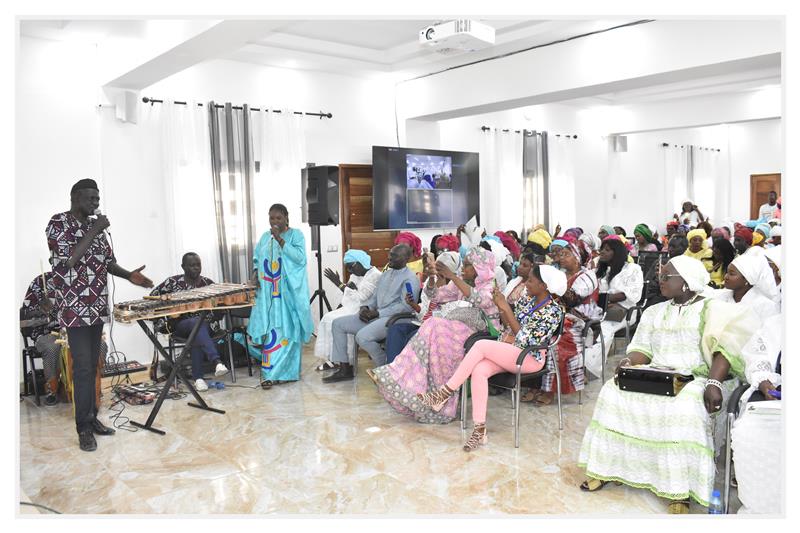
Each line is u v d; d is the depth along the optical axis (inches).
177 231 258.1
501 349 149.9
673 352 127.1
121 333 247.3
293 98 300.4
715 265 217.9
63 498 127.7
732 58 203.9
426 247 347.9
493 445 152.4
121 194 247.6
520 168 394.9
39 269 229.0
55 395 197.6
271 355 209.3
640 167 505.4
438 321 168.2
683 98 407.5
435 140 343.3
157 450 153.6
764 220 475.8
